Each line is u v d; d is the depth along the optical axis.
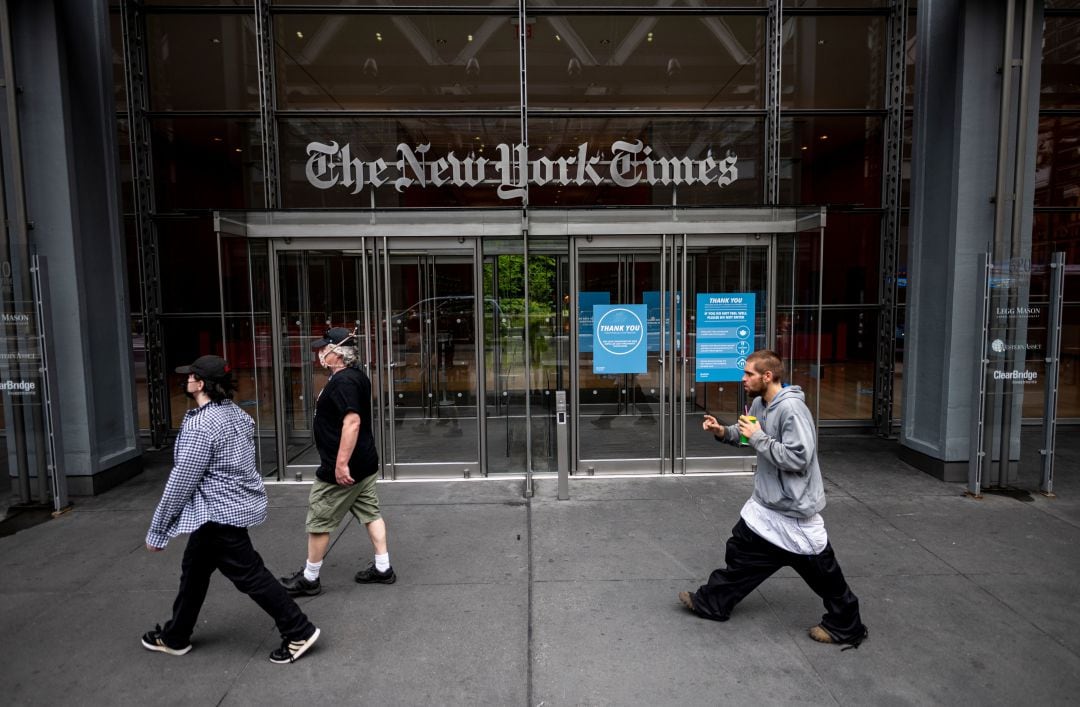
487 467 7.46
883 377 9.23
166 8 8.88
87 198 6.73
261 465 7.44
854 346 9.47
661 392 7.46
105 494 6.70
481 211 7.20
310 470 7.36
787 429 3.43
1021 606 4.06
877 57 9.17
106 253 7.04
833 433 9.38
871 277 9.37
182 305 9.20
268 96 8.95
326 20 9.02
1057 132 9.91
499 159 9.22
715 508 6.07
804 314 9.53
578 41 9.12
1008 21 6.14
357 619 3.95
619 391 7.48
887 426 9.18
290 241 7.32
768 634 3.74
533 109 9.17
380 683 3.29
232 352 8.38
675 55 9.17
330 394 4.09
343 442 4.01
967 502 6.16
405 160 9.12
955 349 6.73
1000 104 6.28
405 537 5.36
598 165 9.23
